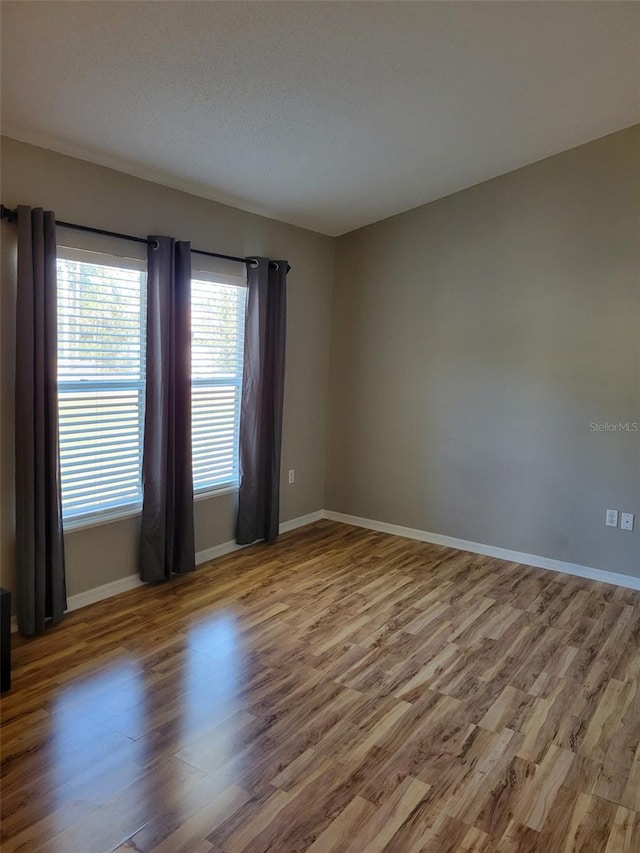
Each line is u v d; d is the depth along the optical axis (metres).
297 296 4.73
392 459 4.88
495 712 2.46
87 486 3.32
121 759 2.10
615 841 1.80
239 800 1.93
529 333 4.18
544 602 3.60
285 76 2.67
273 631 3.11
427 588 3.77
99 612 3.27
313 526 5.08
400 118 3.19
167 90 2.65
